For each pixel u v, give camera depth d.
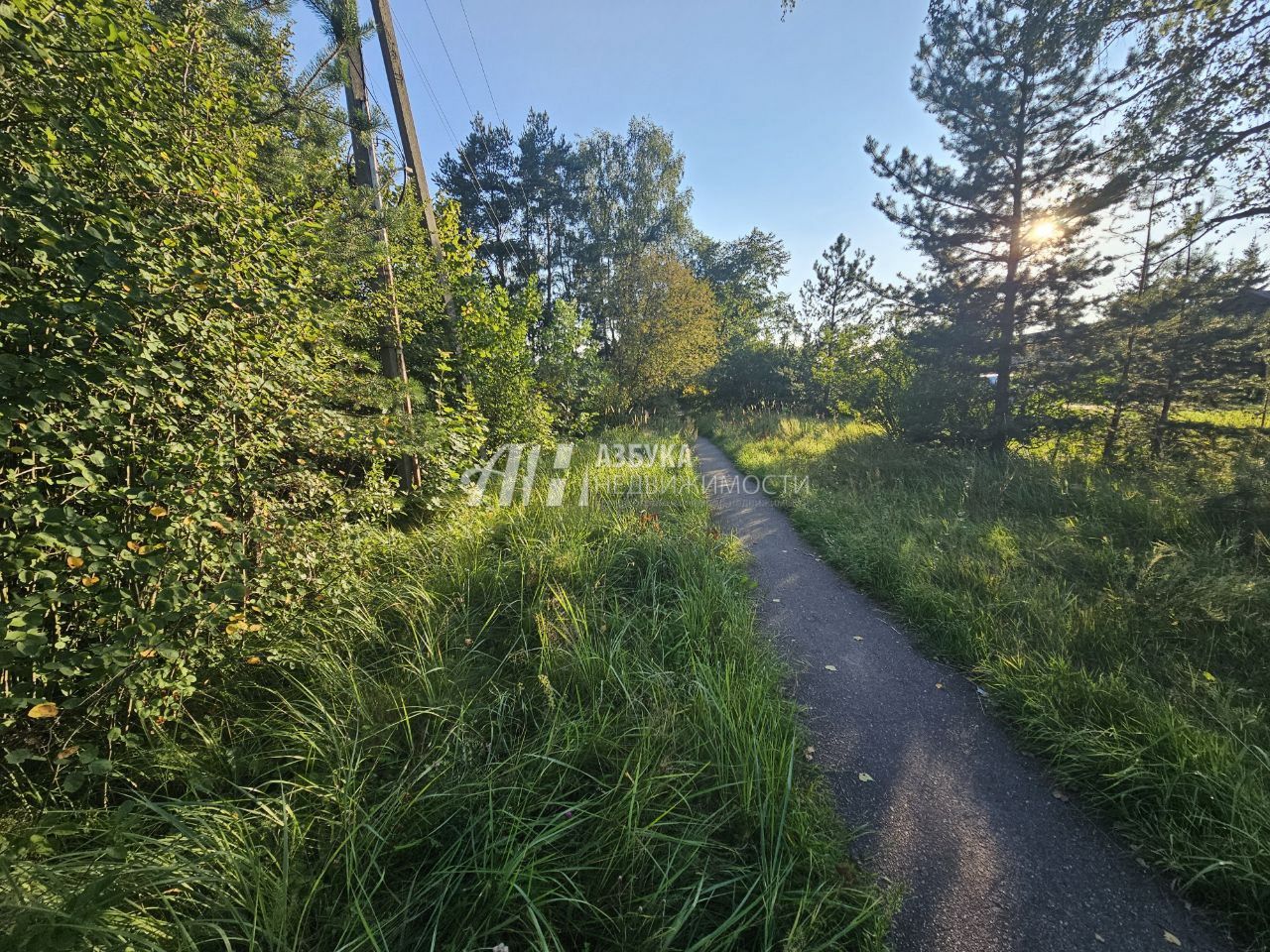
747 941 1.57
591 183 22.31
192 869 1.47
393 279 5.13
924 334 8.86
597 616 3.27
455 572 3.64
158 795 1.87
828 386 14.72
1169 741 2.21
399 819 1.76
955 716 2.77
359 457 4.21
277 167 3.79
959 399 8.58
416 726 2.32
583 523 4.82
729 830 1.92
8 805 1.65
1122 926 1.66
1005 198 7.94
